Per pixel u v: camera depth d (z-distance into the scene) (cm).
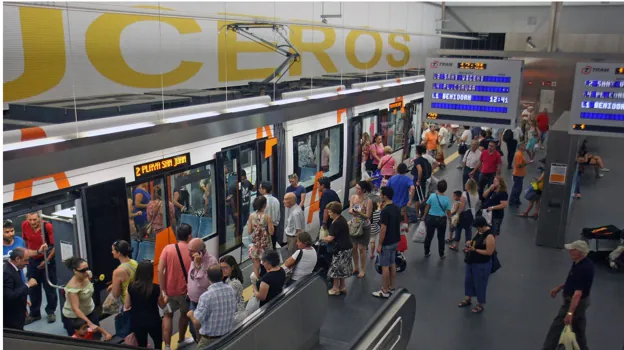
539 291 840
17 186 505
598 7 1952
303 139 1019
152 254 693
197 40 955
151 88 873
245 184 876
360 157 1284
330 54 1423
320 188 881
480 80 883
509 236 1109
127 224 637
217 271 530
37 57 682
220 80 1020
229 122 782
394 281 834
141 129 625
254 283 718
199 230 786
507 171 1683
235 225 866
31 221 630
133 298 562
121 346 424
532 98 1495
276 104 899
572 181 1032
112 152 588
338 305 777
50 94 707
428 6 2127
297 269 677
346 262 778
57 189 548
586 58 1180
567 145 997
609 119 802
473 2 2144
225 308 526
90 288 577
